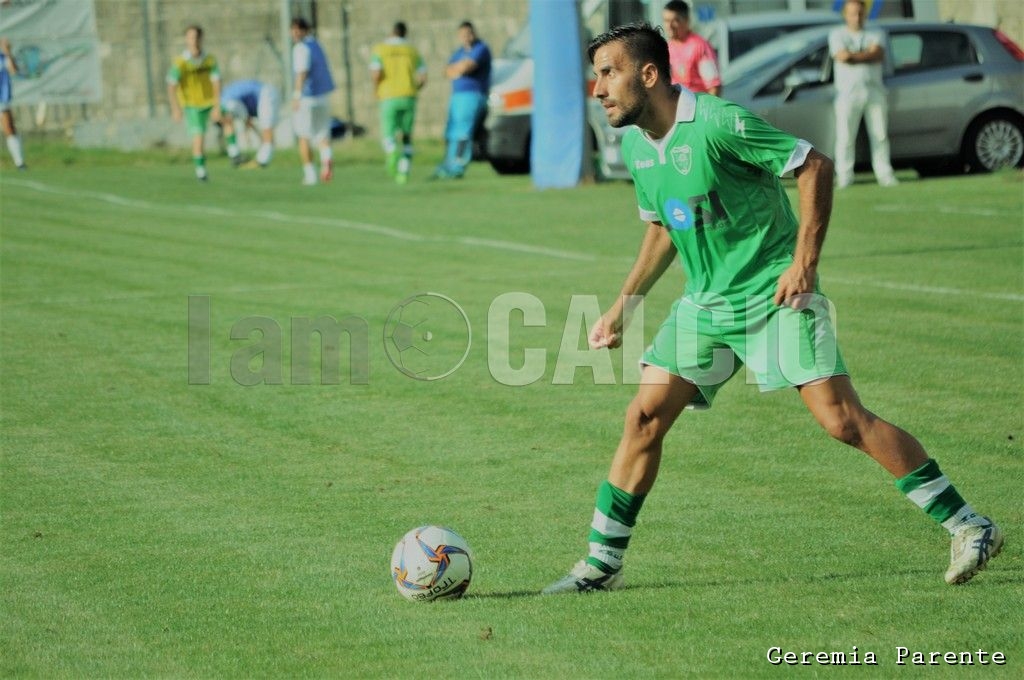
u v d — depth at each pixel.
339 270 47.88
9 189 79.50
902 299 39.41
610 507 18.14
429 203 69.12
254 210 67.44
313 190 77.75
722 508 22.00
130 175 89.25
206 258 51.50
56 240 57.16
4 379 32.44
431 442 26.56
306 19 112.12
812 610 17.22
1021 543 19.83
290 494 23.27
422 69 81.44
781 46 70.81
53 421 28.56
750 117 16.77
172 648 16.45
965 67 70.44
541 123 75.62
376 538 20.81
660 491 23.02
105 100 111.12
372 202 70.31
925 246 48.81
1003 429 26.14
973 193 63.34
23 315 40.66
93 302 42.72
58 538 21.02
